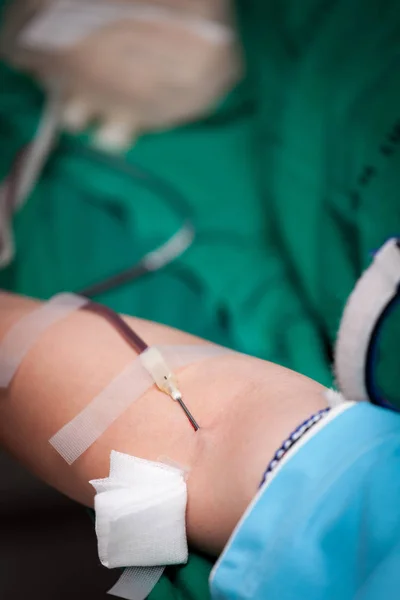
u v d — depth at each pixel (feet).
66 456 2.65
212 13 6.03
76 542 3.86
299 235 4.75
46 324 3.03
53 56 5.78
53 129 5.33
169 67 5.72
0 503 3.95
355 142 4.77
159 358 2.65
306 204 4.82
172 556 2.35
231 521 2.21
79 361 2.81
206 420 2.43
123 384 2.65
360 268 4.37
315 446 2.01
